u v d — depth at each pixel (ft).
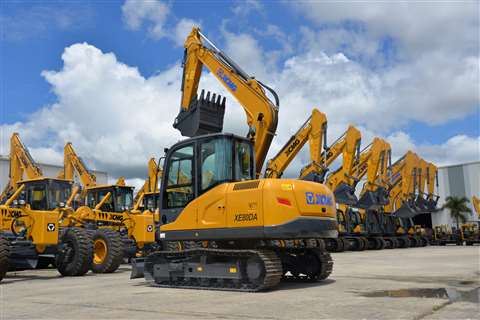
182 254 31.99
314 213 30.37
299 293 27.45
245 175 32.58
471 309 21.43
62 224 53.47
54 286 35.35
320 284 32.35
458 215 207.10
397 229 124.57
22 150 74.90
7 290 33.19
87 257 45.21
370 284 32.24
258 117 55.06
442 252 85.20
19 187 51.19
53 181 50.90
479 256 68.54
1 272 38.45
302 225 29.45
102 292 30.14
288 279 35.22
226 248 32.17
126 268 56.03
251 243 31.42
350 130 95.40
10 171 75.46
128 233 57.88
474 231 145.59
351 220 104.99
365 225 109.81
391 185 118.32
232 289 28.86
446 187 222.48
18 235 44.24
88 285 35.42
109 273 48.60
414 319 18.94
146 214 58.80
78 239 45.27
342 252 94.48
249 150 33.50
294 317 19.67
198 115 54.29
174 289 30.83
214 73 60.03
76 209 58.65
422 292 27.81
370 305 22.71
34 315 21.75
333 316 19.79
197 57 61.77
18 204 45.03
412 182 122.62
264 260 27.91
